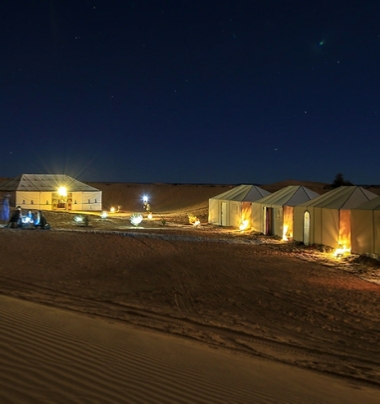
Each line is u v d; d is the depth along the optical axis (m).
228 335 9.62
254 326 10.57
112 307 11.49
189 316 11.12
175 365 6.34
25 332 6.68
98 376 5.20
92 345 6.61
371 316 11.95
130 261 19.61
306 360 8.30
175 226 41.09
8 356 5.37
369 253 21.80
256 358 7.95
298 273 18.19
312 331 10.45
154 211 65.75
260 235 34.38
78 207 58.25
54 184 58.66
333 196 27.16
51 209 56.41
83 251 21.41
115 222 41.69
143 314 10.96
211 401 5.04
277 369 7.22
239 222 39.88
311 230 27.47
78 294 12.92
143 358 6.40
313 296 14.06
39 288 13.45
